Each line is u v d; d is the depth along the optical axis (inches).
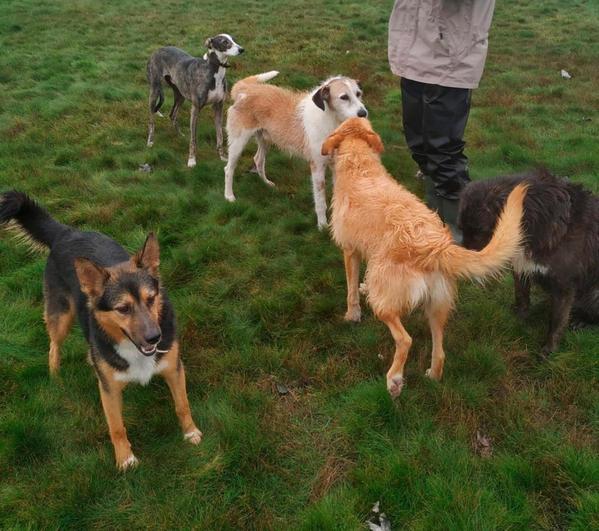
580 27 308.3
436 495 69.6
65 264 83.7
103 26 317.7
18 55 250.1
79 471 73.5
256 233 122.6
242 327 97.7
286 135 130.6
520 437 77.5
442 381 86.3
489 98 198.7
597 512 66.2
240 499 71.1
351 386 87.0
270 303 101.4
